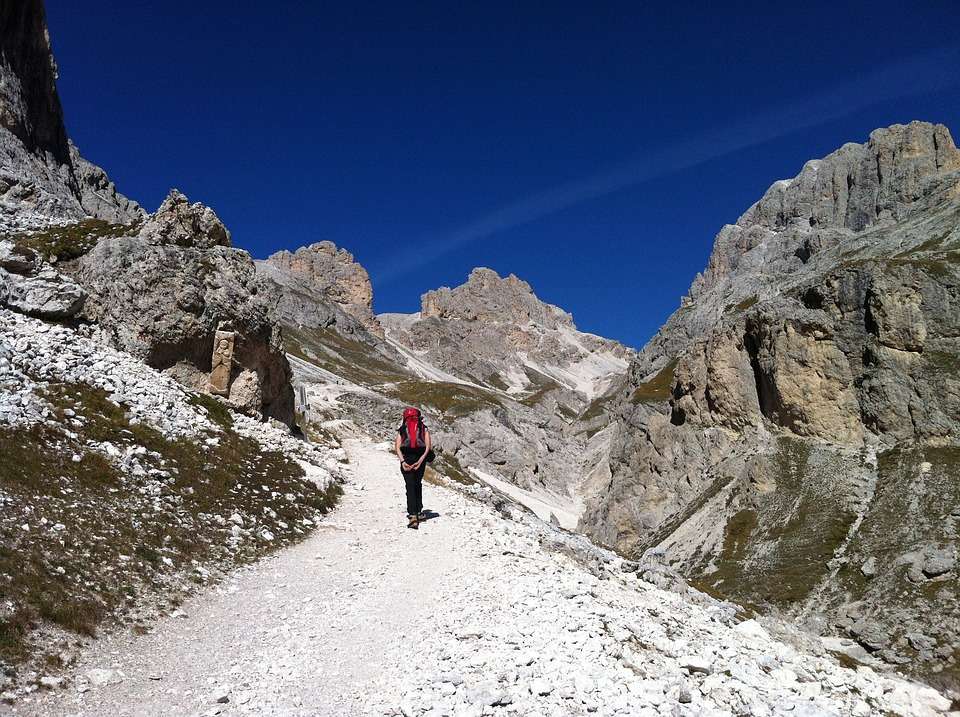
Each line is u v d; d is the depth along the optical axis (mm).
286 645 11906
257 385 33344
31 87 78062
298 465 27094
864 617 67312
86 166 119375
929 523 78562
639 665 11133
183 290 31016
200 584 14719
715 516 100312
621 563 24391
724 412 119875
